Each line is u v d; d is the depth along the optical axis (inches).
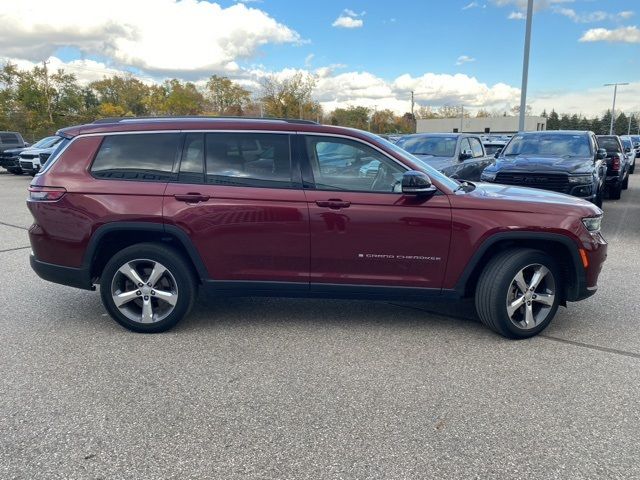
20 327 185.9
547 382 144.3
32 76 1834.4
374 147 171.3
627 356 161.6
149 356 161.6
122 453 112.3
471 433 119.7
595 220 175.9
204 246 171.5
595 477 104.7
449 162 412.5
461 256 169.8
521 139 441.4
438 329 184.5
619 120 4320.9
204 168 173.0
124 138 175.9
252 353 163.8
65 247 175.8
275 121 175.9
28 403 132.8
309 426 122.6
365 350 166.2
